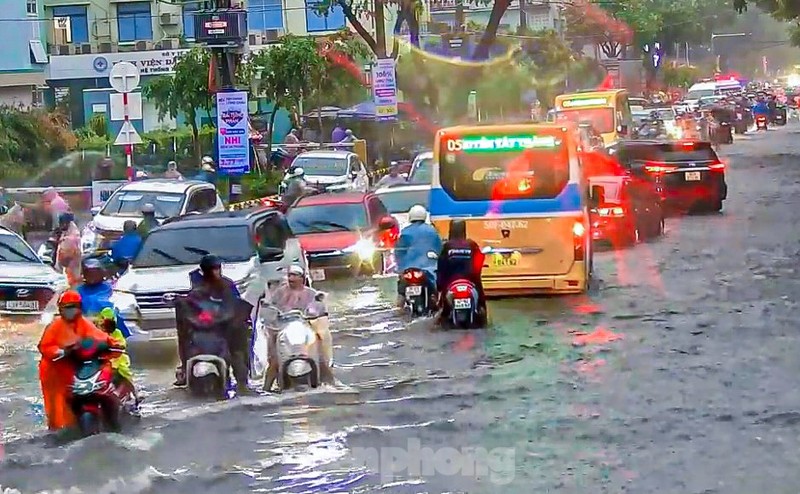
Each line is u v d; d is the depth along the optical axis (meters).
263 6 69.50
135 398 13.07
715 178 35.69
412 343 17.50
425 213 20.50
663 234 30.67
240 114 32.38
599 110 49.91
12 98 61.22
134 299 17.28
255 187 39.19
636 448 11.10
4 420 13.66
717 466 10.40
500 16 54.75
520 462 10.77
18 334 20.03
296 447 11.66
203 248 18.58
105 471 10.98
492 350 16.61
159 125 66.12
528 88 67.44
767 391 13.32
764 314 18.50
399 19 54.34
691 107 81.75
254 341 16.36
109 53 67.00
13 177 44.59
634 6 102.44
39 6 64.06
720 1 115.62
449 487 10.06
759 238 29.02
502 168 21.11
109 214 27.62
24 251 22.12
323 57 51.69
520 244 20.98
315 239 25.27
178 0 57.19
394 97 43.78
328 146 48.47
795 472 10.14
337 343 17.80
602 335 17.36
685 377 14.23
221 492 10.20
